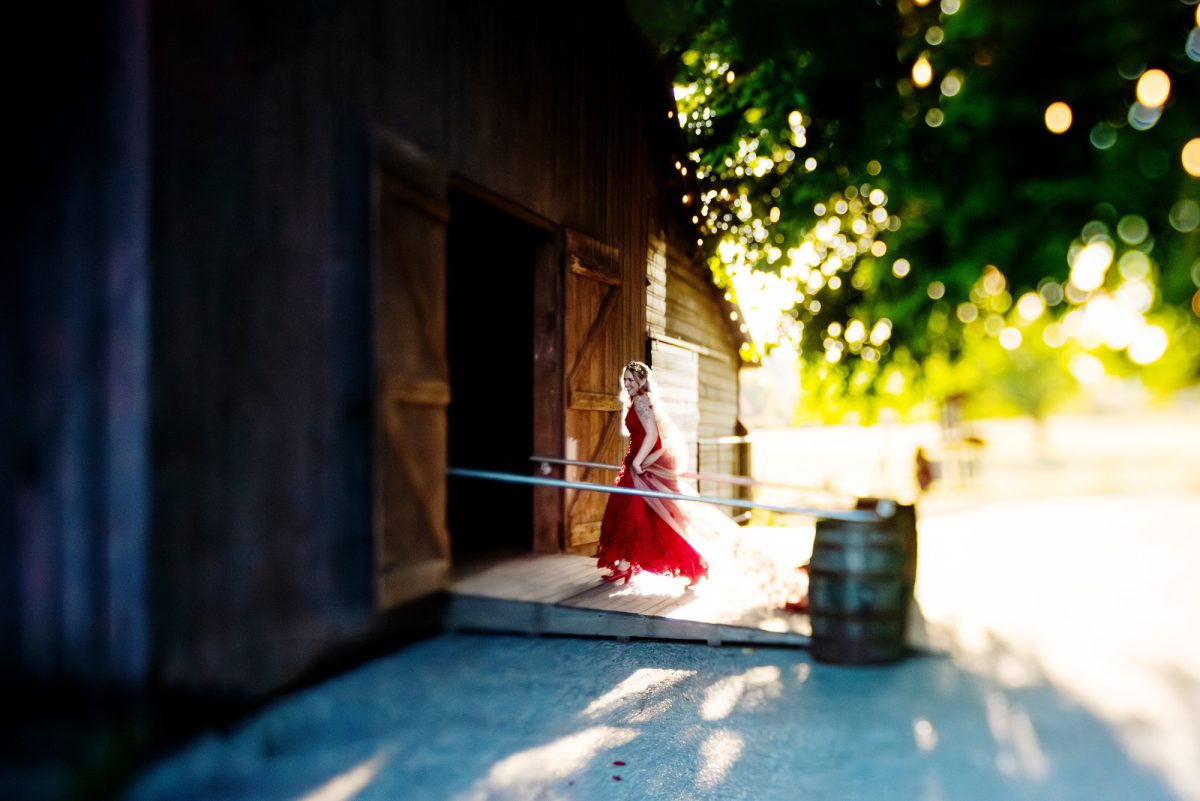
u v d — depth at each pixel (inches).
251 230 166.1
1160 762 147.7
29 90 148.2
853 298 250.8
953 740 158.7
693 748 151.9
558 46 300.8
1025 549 437.7
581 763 147.3
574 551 300.0
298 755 147.9
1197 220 162.1
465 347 330.3
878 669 201.9
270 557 168.7
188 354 151.0
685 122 390.0
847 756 150.3
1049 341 186.9
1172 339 168.2
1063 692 185.8
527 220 277.1
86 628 143.8
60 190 146.5
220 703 155.6
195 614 150.9
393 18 209.5
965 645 224.1
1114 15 159.2
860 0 194.9
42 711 140.4
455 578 246.7
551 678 189.9
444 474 219.5
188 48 152.6
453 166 234.1
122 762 131.6
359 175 195.2
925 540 485.1
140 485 141.9
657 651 213.0
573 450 300.8
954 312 204.5
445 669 193.5
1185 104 161.5
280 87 173.9
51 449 145.9
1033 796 135.7
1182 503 706.2
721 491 563.5
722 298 542.0
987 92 176.2
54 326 146.2
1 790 121.0
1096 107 172.4
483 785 137.4
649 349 399.9
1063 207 171.8
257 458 166.2
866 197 248.2
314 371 181.8
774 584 250.5
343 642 189.3
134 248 143.3
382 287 192.1
